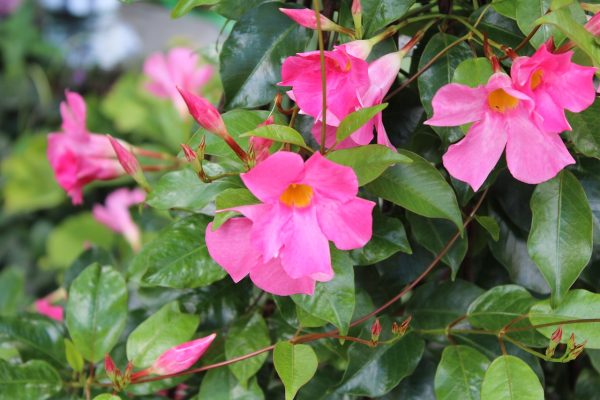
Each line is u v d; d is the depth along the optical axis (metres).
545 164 0.55
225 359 0.63
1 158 1.78
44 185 1.57
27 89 1.83
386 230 0.60
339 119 0.56
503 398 0.57
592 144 0.58
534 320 0.59
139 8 2.25
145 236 0.92
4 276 1.11
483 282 0.67
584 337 0.58
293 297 0.58
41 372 0.63
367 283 0.65
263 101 0.61
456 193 0.60
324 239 0.54
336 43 0.62
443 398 0.59
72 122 0.71
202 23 2.17
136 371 0.62
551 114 0.54
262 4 0.62
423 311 0.63
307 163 0.53
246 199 0.56
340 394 0.63
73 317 0.64
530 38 0.57
